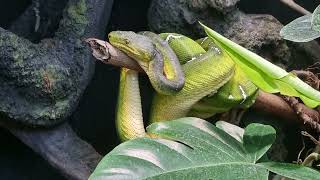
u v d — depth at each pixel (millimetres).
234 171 1256
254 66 1312
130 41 1442
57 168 1646
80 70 1627
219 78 1559
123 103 1525
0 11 1720
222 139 1329
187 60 1605
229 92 1582
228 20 1710
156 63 1471
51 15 1697
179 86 1492
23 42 1589
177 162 1257
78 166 1653
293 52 1826
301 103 1679
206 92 1556
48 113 1609
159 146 1269
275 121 1773
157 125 1330
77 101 1669
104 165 1229
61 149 1655
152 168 1241
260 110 1691
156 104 1567
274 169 1264
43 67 1589
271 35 1743
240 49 1306
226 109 1603
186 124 1336
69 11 1638
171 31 1722
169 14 1708
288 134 1826
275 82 1317
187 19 1696
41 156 1644
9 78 1575
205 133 1328
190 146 1287
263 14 1795
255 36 1731
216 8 1677
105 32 1791
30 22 1696
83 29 1634
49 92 1596
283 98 1659
